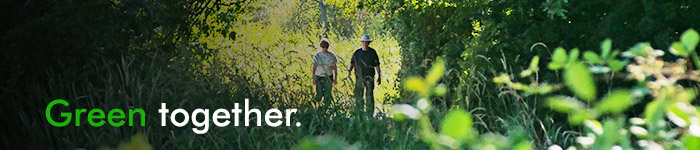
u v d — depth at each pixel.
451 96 7.79
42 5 7.29
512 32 7.28
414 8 9.75
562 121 5.92
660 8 6.45
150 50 7.83
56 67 7.14
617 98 1.73
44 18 6.96
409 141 5.52
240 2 9.59
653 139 1.73
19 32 6.95
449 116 1.53
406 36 10.69
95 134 6.32
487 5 7.46
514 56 7.20
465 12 8.34
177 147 6.42
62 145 6.43
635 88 1.90
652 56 2.13
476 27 7.90
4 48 6.99
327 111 7.26
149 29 7.64
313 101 7.73
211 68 8.16
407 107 1.72
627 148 1.70
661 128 1.74
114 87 6.77
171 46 8.26
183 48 8.21
